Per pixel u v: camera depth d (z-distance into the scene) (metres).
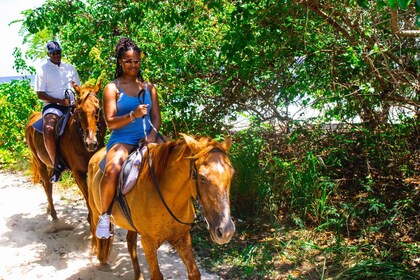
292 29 6.34
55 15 6.88
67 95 6.37
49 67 6.53
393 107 6.76
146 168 3.86
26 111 11.10
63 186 8.76
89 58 7.90
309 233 5.80
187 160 3.47
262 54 6.66
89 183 4.74
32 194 8.55
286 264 5.21
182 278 5.09
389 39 6.31
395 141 6.73
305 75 6.89
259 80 7.46
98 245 5.23
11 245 6.09
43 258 5.63
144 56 7.46
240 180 6.46
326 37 6.73
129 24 7.08
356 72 6.25
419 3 2.71
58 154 6.12
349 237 5.60
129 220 4.02
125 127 4.19
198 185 3.23
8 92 11.15
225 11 6.72
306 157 6.64
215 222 3.07
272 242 5.64
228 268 5.26
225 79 7.42
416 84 6.08
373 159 6.82
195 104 7.63
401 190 6.29
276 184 6.51
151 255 3.94
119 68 4.28
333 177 6.89
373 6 5.93
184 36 7.17
